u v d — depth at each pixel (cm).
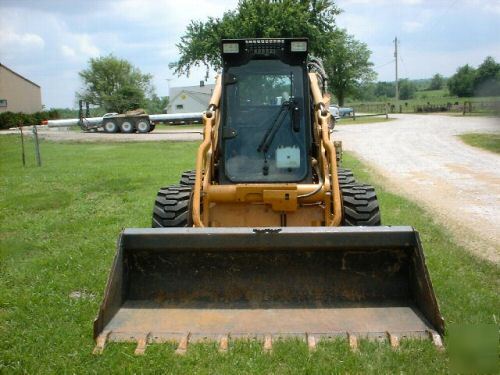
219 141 638
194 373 415
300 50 642
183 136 3164
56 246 809
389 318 468
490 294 572
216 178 648
